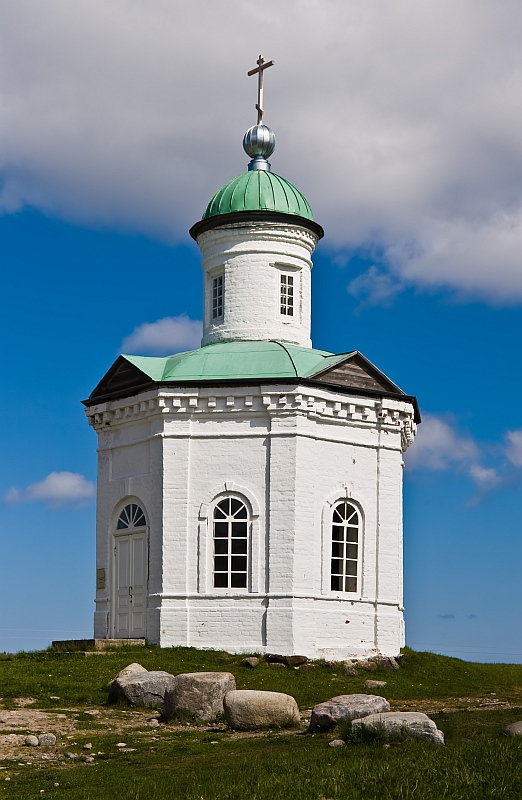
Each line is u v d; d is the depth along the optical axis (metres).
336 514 35.62
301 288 40.16
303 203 40.59
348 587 35.50
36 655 32.19
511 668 37.28
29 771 18.97
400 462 37.25
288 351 36.44
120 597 36.75
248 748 20.72
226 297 39.72
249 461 34.94
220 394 35.16
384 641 35.59
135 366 36.75
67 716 24.30
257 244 39.56
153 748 20.98
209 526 34.91
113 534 37.31
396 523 36.62
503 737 19.80
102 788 17.22
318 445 35.34
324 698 28.42
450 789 15.88
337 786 16.06
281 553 34.16
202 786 16.45
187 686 24.06
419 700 29.78
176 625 34.34
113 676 29.05
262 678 30.45
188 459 35.31
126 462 37.28
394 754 18.36
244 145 41.88
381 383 36.88
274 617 33.69
